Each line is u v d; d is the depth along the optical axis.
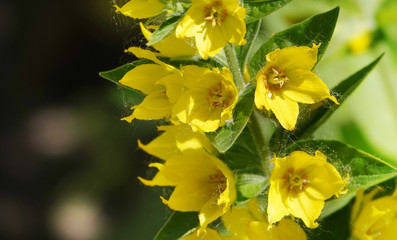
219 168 0.42
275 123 0.42
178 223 0.43
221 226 0.45
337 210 0.44
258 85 0.40
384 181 0.44
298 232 0.42
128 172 0.92
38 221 0.98
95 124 0.97
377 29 0.57
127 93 0.48
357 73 0.43
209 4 0.40
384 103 0.57
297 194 0.41
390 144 0.56
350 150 0.42
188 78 0.41
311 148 0.43
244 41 0.40
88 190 0.95
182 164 0.43
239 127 0.40
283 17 0.56
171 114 0.42
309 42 0.41
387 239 0.44
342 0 0.57
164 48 0.42
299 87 0.41
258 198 0.43
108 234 0.88
